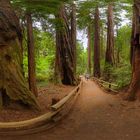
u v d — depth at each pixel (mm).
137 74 16703
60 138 9016
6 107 11406
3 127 8773
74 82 36031
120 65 33938
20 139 8570
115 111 14031
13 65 12172
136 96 16391
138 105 14844
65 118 12398
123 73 24281
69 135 9430
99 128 10531
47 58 45156
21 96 11914
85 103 18234
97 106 16266
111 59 42000
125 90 20094
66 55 35906
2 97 11430
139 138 9062
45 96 20984
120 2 43531
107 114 13414
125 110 13977
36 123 9516
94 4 46688
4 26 12047
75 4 44406
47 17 18844
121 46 54906
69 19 40594
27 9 16156
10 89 11703
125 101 16562
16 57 12531
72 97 18922
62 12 35375
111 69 37906
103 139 8992
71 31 40188
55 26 21547
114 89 23906
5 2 12859
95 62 52156
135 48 17141
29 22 17547
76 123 11445
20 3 15797
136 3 17266
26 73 31594
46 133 9508
